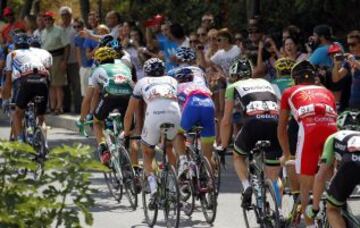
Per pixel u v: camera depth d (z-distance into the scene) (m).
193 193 25.27
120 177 27.42
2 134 42.34
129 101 25.70
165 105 24.59
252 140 22.48
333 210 18.02
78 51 42.28
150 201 24.70
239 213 26.47
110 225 25.11
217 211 26.80
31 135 31.50
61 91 45.91
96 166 14.60
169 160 25.39
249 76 23.30
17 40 32.00
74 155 14.55
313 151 20.95
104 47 28.53
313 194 19.27
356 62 29.73
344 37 42.56
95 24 43.22
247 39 36.12
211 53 36.50
